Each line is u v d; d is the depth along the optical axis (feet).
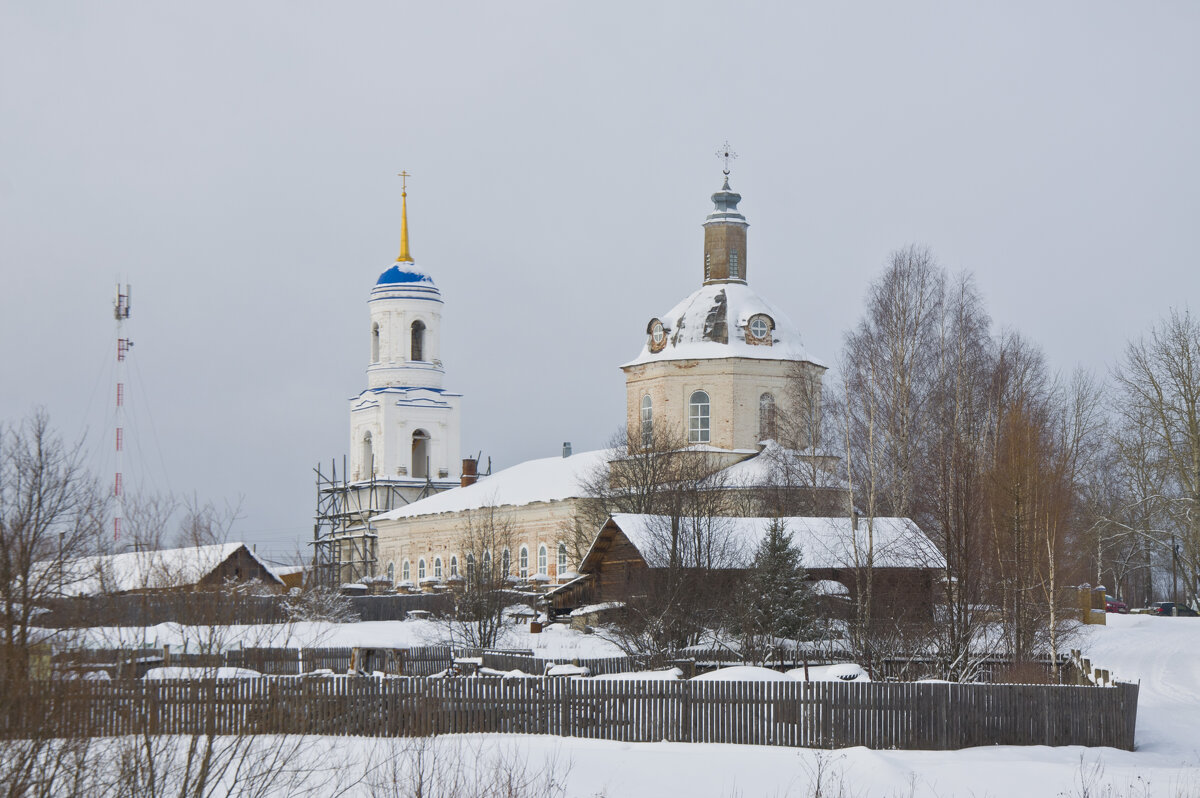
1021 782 76.38
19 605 69.21
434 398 340.59
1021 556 130.41
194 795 56.95
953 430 160.97
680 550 154.51
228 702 74.79
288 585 212.02
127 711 57.47
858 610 132.57
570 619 185.88
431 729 91.66
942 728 89.25
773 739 88.63
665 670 106.83
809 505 189.37
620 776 76.74
